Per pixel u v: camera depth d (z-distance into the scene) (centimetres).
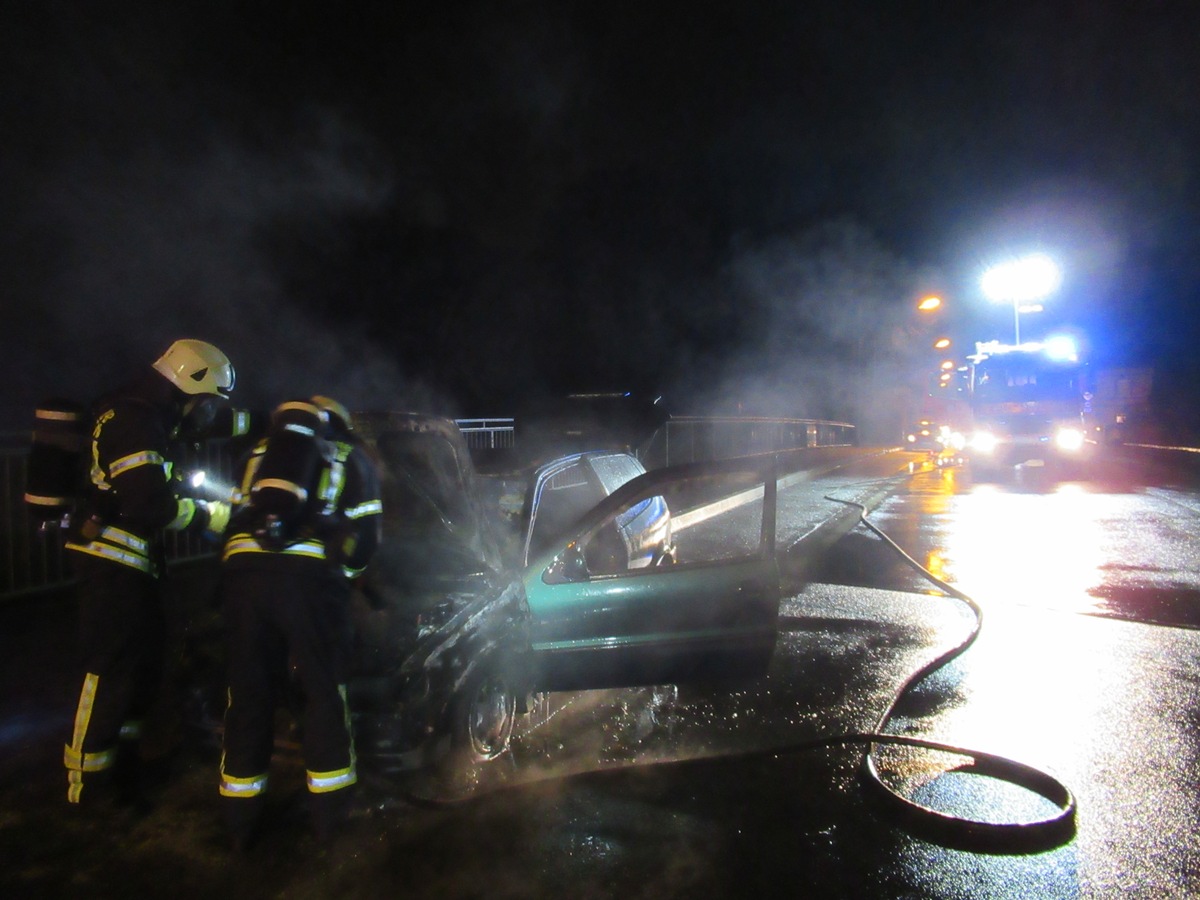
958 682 547
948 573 884
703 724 475
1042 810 374
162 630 354
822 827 359
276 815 357
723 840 348
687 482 460
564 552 449
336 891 310
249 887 311
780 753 426
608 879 320
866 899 310
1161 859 337
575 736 455
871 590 808
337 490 328
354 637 352
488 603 398
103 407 340
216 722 362
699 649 440
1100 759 430
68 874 318
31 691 480
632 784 394
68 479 345
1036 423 2191
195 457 587
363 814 359
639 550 538
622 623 436
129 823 350
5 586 631
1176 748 443
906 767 417
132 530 342
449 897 308
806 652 611
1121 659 593
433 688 353
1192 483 1752
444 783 374
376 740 340
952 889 316
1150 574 873
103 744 343
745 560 454
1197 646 623
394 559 430
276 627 321
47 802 366
